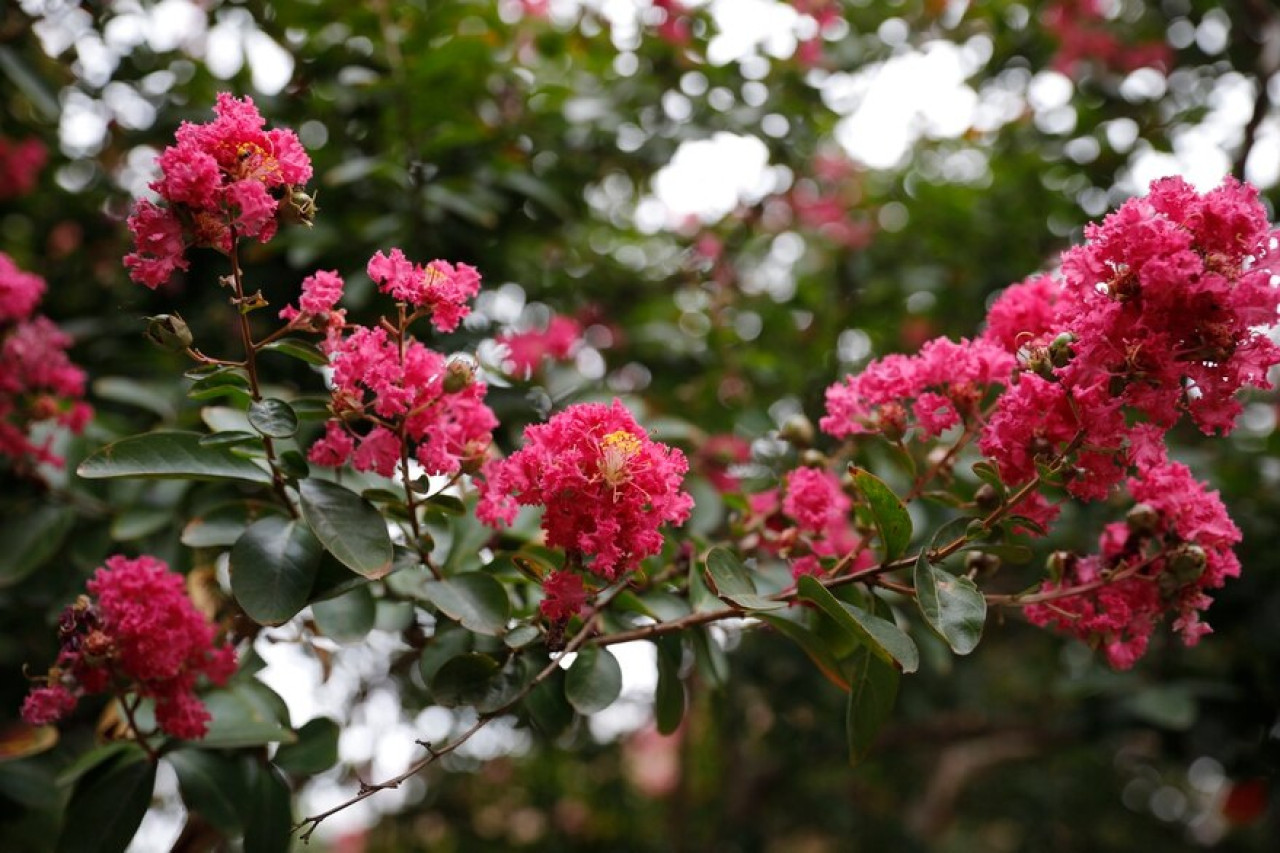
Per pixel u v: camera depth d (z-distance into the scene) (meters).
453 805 7.43
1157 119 4.87
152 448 1.99
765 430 3.84
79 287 4.14
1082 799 9.20
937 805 8.11
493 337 3.58
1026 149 4.93
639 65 4.19
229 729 2.38
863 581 1.97
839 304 4.80
